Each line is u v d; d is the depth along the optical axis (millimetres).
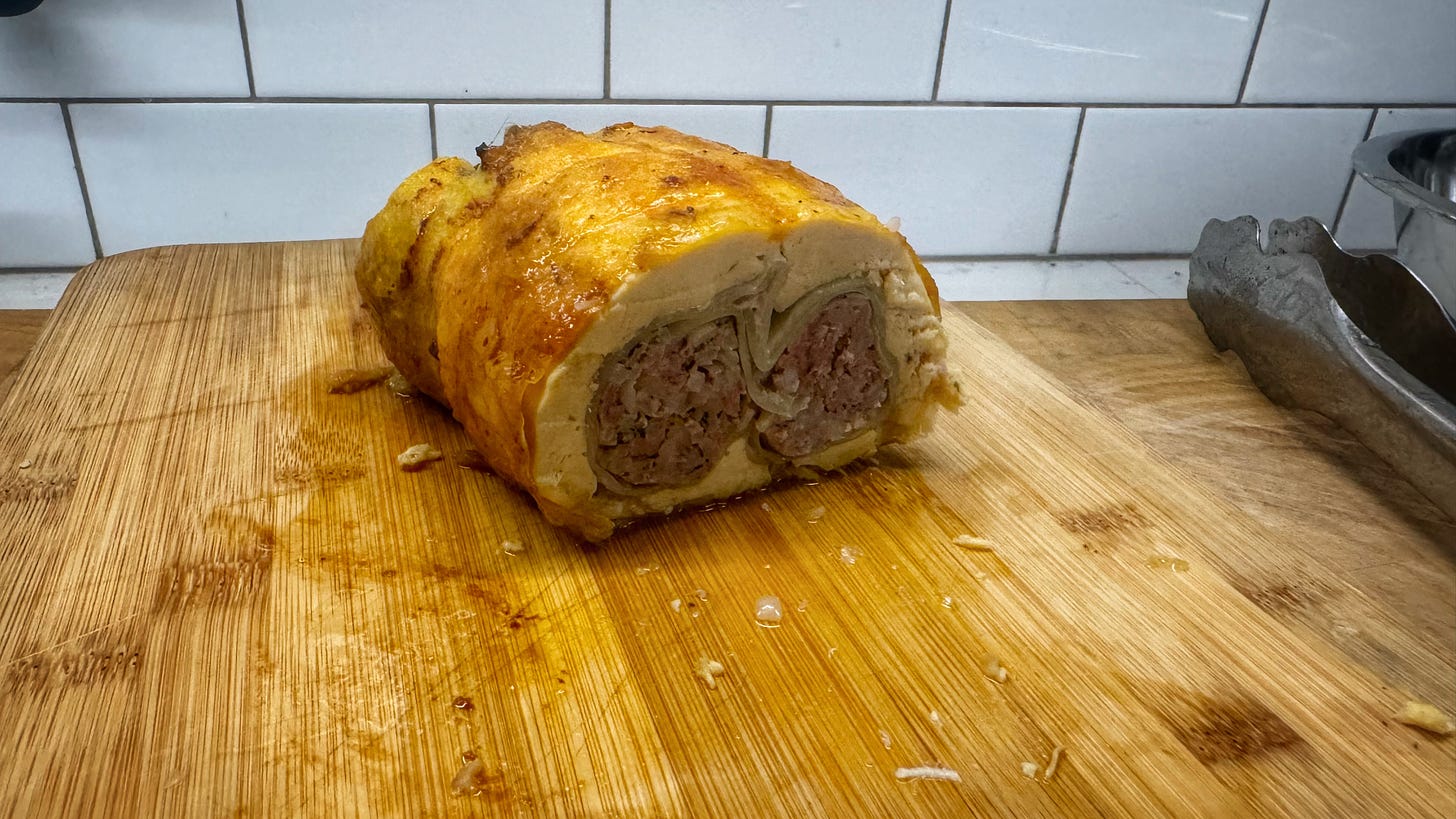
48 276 447
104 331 378
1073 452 335
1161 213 513
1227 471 342
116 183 431
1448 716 240
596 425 282
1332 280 373
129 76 407
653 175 297
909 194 492
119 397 341
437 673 243
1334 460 351
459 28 422
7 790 207
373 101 432
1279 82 482
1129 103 478
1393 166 392
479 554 283
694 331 285
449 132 445
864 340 313
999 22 449
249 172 440
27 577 262
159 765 215
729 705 238
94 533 279
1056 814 214
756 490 320
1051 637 260
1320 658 254
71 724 223
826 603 271
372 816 208
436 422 342
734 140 467
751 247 282
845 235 297
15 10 364
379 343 379
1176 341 430
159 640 246
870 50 450
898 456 336
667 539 296
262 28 407
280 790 211
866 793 217
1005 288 491
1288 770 224
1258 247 373
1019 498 313
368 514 296
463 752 223
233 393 349
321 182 448
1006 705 240
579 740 227
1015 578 280
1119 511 307
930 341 320
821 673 248
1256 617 267
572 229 284
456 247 314
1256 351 380
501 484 314
